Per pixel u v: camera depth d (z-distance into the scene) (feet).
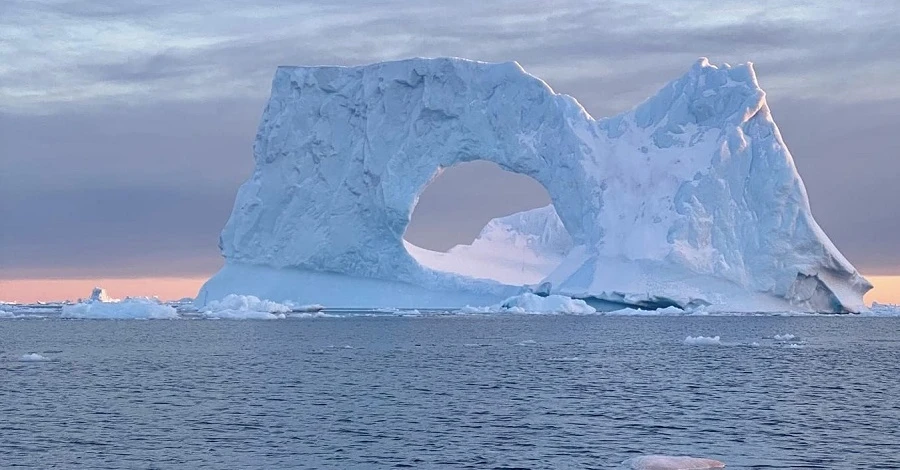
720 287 285.23
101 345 199.21
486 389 126.11
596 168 307.78
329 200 321.73
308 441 92.02
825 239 292.40
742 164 293.23
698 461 81.87
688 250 286.25
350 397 118.83
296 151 325.21
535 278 351.67
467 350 183.11
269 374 142.92
